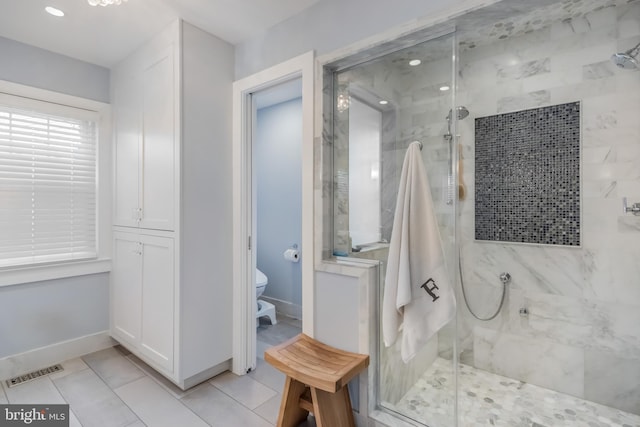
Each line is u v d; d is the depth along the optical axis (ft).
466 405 6.47
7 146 7.61
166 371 6.91
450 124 5.33
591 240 6.52
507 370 7.48
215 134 7.28
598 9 6.33
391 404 5.75
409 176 5.40
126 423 5.76
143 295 7.63
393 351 5.76
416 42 5.32
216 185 7.29
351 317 5.66
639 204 6.07
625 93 6.17
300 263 11.34
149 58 7.47
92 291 8.73
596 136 6.44
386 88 5.82
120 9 6.32
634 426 5.84
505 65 7.46
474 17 4.63
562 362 6.84
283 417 5.40
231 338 7.60
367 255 5.97
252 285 7.75
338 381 4.68
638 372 6.11
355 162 6.14
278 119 11.97
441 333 5.56
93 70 8.77
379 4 5.33
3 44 7.43
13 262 7.59
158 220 7.14
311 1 6.07
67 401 6.40
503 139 7.52
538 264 7.11
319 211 6.08
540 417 6.10
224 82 7.48
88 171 8.84
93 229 8.91
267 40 6.97
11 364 7.41
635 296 6.13
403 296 5.14
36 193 8.02
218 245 7.32
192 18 6.60
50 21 6.76
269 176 12.31
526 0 4.23
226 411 6.13
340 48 5.80
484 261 7.77
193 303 6.84
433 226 5.32
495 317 7.63
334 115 6.34
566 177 6.76
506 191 7.50
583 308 6.61
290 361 5.28
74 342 8.36
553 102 6.89
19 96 7.68
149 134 7.45
